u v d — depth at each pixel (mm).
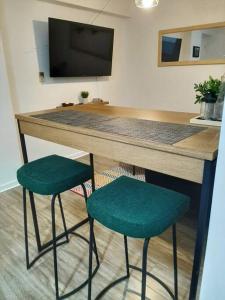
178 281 1530
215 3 3188
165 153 1026
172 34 3654
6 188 2814
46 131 1590
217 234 950
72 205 2447
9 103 2695
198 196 1912
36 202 2518
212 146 981
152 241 1901
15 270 1658
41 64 3146
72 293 1460
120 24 4062
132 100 4480
